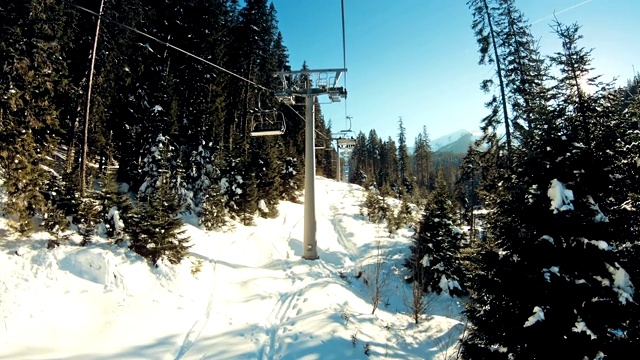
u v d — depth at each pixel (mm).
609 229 5672
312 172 16375
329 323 8961
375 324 10242
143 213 10328
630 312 5160
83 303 7832
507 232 6578
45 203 9297
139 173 19562
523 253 6156
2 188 9719
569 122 6137
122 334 7453
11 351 6152
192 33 23750
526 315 5848
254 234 18469
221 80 27141
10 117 9750
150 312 8445
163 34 22781
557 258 5633
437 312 14914
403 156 82875
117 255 9422
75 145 18719
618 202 5902
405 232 30453
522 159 6504
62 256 8641
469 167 17969
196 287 10461
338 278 14844
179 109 21688
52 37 15117
